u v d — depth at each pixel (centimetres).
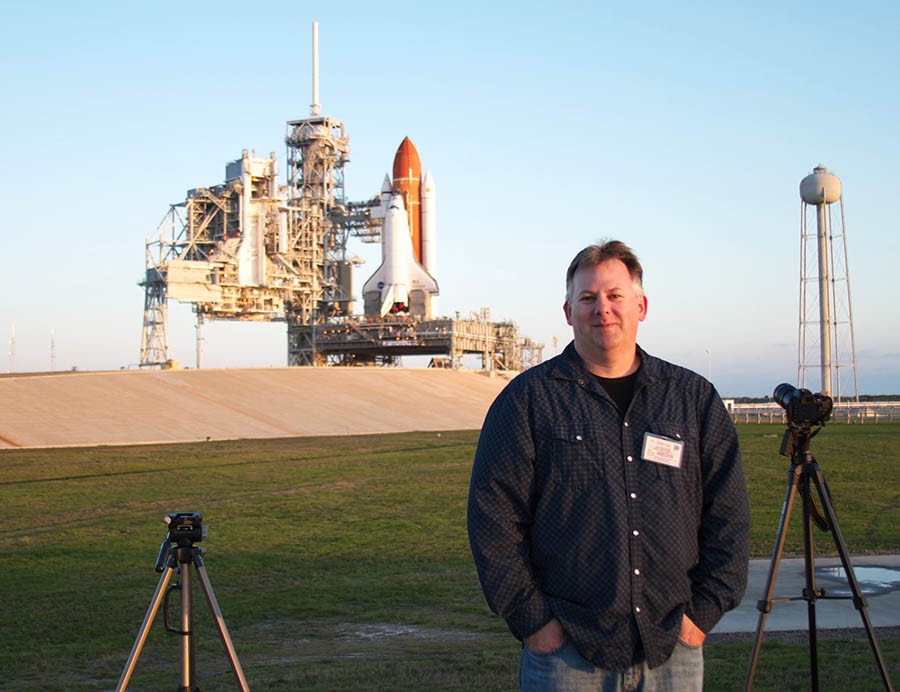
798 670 1068
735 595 553
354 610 1695
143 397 6925
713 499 570
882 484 3488
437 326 10981
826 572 1833
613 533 546
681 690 545
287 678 1148
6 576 2056
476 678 1113
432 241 12525
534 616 542
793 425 734
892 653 1152
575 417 561
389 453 4916
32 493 3403
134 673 1263
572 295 586
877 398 14450
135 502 3200
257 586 1927
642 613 540
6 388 6631
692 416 574
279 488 3538
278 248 10875
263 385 7969
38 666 1321
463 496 3297
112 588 1930
